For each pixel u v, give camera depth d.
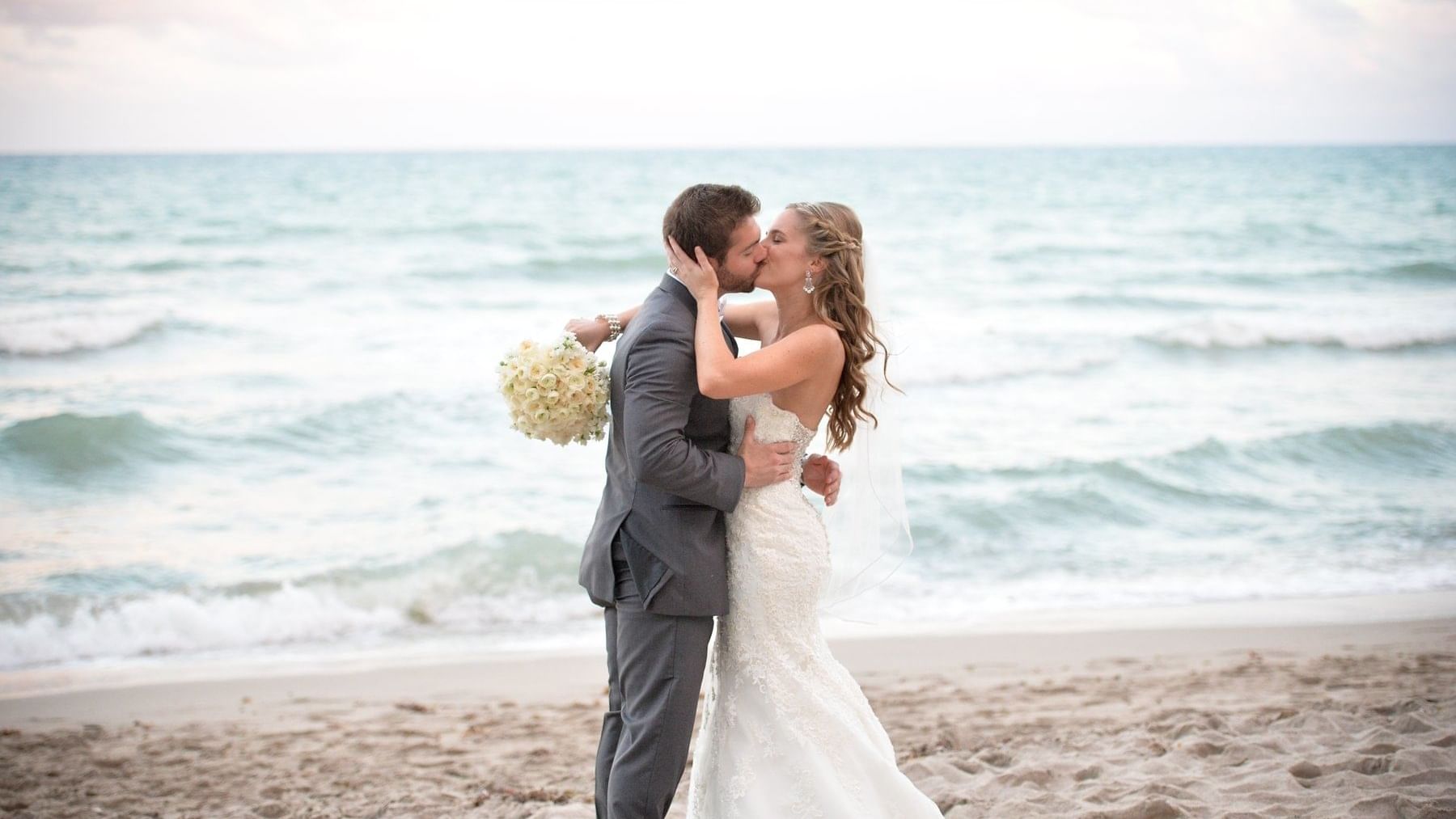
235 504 8.91
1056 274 23.33
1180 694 5.29
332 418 11.20
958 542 8.34
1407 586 7.45
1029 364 14.41
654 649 2.80
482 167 51.34
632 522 2.81
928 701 5.31
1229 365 15.08
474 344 15.06
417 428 11.04
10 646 6.32
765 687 2.86
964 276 23.03
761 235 2.88
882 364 3.36
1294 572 7.80
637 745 2.80
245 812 4.08
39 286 17.88
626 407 2.73
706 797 2.96
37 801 4.21
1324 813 3.47
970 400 12.88
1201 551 8.28
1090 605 7.12
